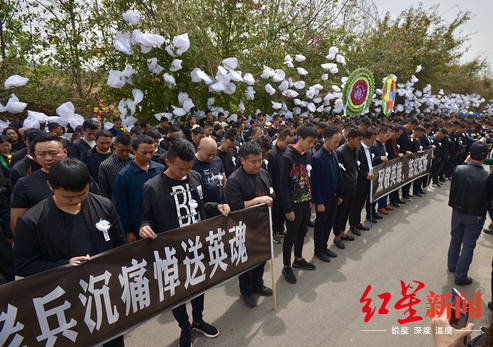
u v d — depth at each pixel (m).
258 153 2.60
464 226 3.38
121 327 1.88
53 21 6.97
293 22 10.39
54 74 7.21
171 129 5.16
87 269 1.72
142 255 1.98
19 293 1.49
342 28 11.79
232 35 8.61
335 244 4.34
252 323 2.74
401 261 3.89
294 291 3.23
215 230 2.39
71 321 1.66
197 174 2.53
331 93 10.91
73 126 6.07
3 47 7.00
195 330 2.63
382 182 5.00
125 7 7.10
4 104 6.48
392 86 10.85
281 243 4.41
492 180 3.01
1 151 3.73
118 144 3.12
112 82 6.25
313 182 3.60
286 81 8.97
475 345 1.19
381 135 5.12
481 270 3.74
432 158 6.76
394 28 15.38
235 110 9.11
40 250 1.67
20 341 1.51
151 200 2.20
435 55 16.27
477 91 25.73
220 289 3.29
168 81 6.77
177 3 7.34
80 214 1.77
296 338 2.56
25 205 2.41
